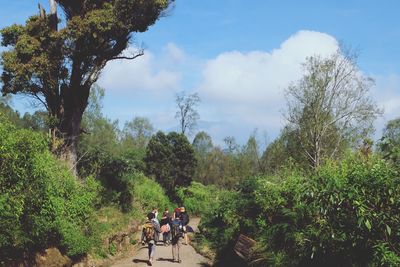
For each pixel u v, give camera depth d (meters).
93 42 22.41
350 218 7.18
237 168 59.97
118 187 26.36
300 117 37.12
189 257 19.06
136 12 22.52
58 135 22.55
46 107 23.41
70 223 15.30
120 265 16.95
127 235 21.55
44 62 21.25
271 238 12.21
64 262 13.68
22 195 11.38
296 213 10.94
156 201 35.69
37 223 12.16
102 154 28.45
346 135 35.97
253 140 58.03
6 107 38.22
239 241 14.92
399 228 6.60
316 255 9.40
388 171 6.97
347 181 7.41
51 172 14.39
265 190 13.97
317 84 36.75
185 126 78.19
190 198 51.34
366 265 7.62
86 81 23.53
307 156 36.53
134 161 39.00
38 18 22.61
